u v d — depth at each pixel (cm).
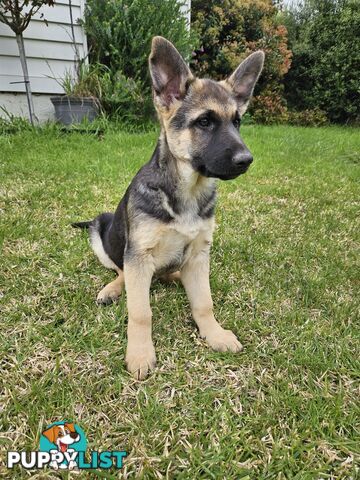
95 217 88
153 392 48
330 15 342
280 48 332
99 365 51
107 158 142
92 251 80
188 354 54
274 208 112
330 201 119
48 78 189
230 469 39
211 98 58
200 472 39
